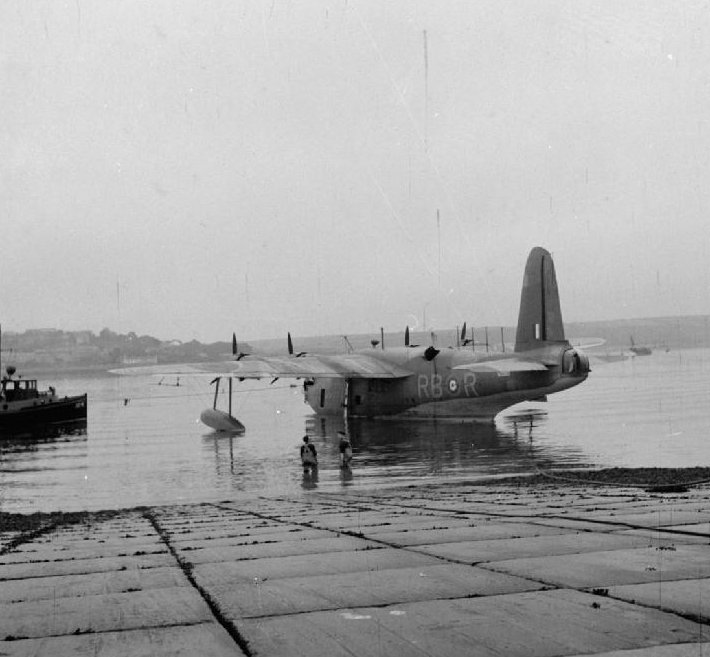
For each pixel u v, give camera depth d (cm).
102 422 7581
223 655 622
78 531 1781
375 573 925
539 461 3638
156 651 641
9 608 835
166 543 1381
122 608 806
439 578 873
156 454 4612
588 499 1794
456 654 602
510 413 6875
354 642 642
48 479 3656
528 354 5303
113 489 3253
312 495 2667
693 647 593
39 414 7025
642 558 943
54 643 681
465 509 1698
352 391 6469
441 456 3969
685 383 11188
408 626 681
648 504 1602
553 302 5206
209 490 3125
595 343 6016
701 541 1067
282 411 8700
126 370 5456
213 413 6184
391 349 6444
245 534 1451
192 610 780
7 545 1538
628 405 7425
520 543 1102
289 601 796
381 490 2680
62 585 969
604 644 607
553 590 788
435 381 5819
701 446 4088
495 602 748
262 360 6088
